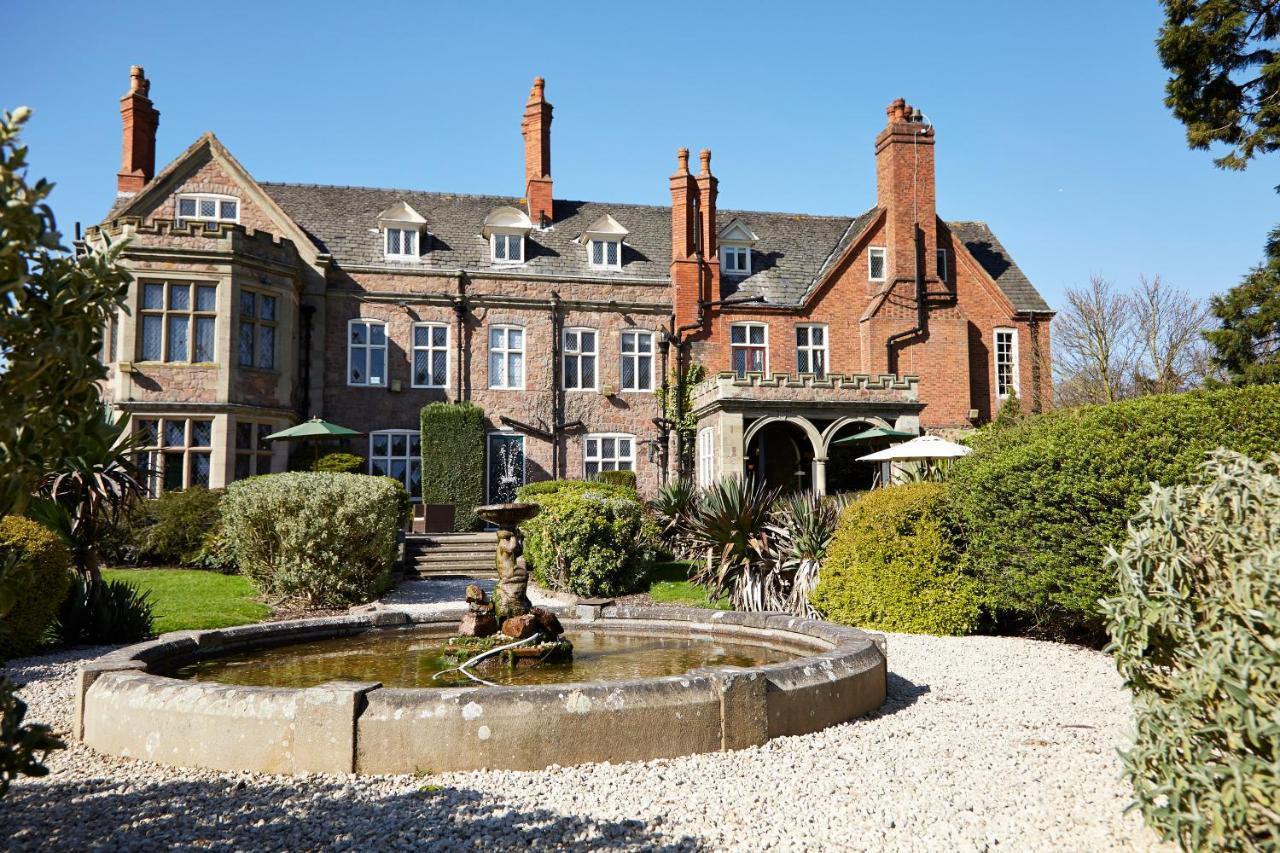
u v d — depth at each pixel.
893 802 4.23
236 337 19.28
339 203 24.69
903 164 25.38
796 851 3.65
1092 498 8.09
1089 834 3.82
